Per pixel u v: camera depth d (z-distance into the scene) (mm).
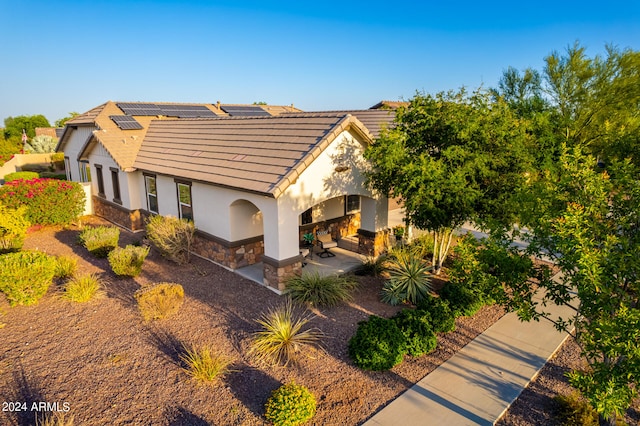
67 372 8016
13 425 6645
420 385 7848
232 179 12453
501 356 8906
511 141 11219
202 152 15586
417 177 10672
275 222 11625
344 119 12258
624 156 12312
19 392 7434
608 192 6195
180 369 8141
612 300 5320
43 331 9586
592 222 5762
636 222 5734
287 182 10852
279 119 14812
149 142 19406
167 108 25484
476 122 10875
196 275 13258
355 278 12852
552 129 21609
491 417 7016
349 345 8711
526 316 6281
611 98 23359
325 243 15305
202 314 10484
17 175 33812
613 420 6504
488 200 11250
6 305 10898
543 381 8117
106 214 21578
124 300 11273
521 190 7441
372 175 12695
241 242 13781
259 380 7855
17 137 65125
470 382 7977
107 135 19469
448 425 6816
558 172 8898
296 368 8250
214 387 7621
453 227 12398
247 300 11367
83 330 9641
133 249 13266
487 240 7020
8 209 16859
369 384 7836
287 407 6617
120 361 8391
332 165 12648
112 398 7293
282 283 11867
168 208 16688
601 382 5176
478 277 6902
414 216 12328
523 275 6445
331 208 16906
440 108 11609
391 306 11164
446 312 9977
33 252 11656
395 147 11109
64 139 25094
